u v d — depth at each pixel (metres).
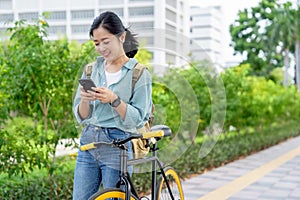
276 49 26.30
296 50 28.80
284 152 11.73
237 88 10.44
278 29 25.41
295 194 6.42
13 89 5.36
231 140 10.91
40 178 5.71
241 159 10.11
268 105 13.68
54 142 5.56
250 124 11.98
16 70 5.27
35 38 5.41
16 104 5.47
